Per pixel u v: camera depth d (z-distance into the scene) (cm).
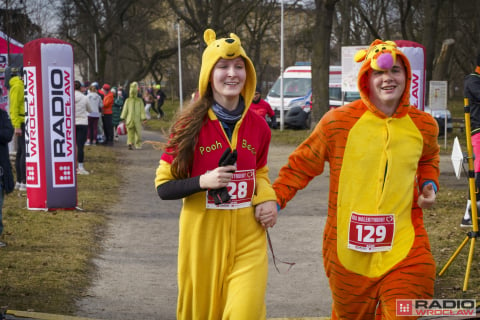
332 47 4788
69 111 1026
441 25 4053
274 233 938
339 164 423
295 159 441
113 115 2617
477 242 807
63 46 1009
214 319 405
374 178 418
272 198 410
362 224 418
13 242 820
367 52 419
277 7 4500
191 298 411
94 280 693
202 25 3850
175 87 6306
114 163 1770
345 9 3391
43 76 1009
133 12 4678
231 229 399
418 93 1129
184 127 392
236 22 3891
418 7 3853
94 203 1143
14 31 2511
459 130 2697
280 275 726
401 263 413
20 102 1205
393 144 414
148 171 1638
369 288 422
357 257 421
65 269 711
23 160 1234
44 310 572
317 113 2567
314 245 863
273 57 6450
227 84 396
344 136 420
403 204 420
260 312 388
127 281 697
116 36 4728
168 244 877
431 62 2822
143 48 5081
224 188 385
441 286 642
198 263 402
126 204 1170
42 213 1012
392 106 423
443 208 1043
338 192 424
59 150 1027
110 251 828
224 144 400
